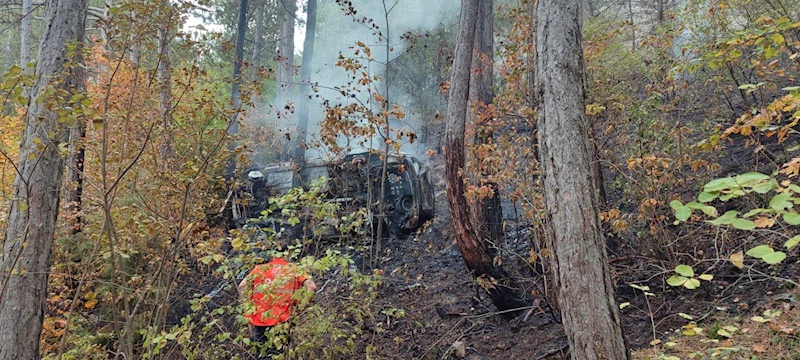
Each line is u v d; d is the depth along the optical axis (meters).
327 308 5.31
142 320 5.45
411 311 6.64
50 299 5.24
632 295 5.43
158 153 5.23
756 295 4.48
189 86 5.05
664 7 10.68
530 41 6.62
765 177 1.63
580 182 2.89
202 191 5.96
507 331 5.73
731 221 1.54
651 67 6.27
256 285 4.47
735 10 5.86
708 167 4.98
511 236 7.87
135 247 5.17
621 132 5.91
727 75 6.27
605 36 6.70
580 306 2.72
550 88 3.11
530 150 5.83
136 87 4.98
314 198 5.17
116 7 4.39
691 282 1.73
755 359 3.47
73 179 5.74
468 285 7.13
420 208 9.47
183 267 5.18
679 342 4.22
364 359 5.61
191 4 4.61
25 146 4.34
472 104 6.98
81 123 4.82
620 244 5.92
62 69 4.53
